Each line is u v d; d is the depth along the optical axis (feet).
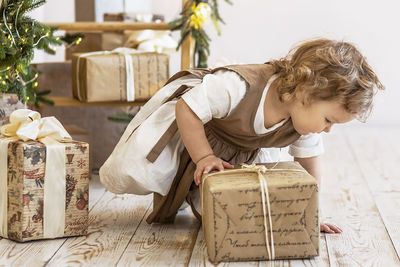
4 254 5.03
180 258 5.00
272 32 15.51
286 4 15.38
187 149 5.38
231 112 5.37
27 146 5.18
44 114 9.37
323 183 8.41
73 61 8.48
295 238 4.85
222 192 4.74
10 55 6.82
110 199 7.21
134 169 5.69
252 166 5.13
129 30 9.52
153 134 5.74
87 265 4.82
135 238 5.57
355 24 15.35
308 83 4.96
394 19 15.28
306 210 4.82
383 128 15.05
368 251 5.22
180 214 6.54
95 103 8.45
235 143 5.77
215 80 5.35
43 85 9.30
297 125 5.24
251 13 15.47
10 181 5.33
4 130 5.60
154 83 8.29
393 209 6.82
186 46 8.85
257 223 4.80
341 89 4.93
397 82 15.47
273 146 5.74
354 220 6.31
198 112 5.29
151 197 7.32
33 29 7.00
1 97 6.58
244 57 15.61
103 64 8.09
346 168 9.66
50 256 5.01
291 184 4.76
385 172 9.33
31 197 5.25
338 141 12.96
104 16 10.00
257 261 4.89
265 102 5.32
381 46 15.37
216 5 9.23
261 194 4.76
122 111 9.59
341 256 5.07
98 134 9.48
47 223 5.36
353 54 5.19
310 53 5.15
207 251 5.03
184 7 8.88
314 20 15.40
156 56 8.27
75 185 5.45
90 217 6.33
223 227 4.79
